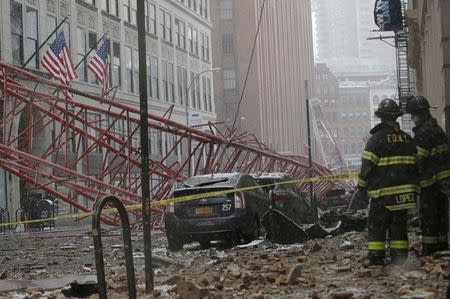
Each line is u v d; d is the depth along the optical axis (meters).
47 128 37.78
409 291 6.70
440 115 13.83
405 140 8.46
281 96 130.62
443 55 12.35
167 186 26.19
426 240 9.37
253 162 34.03
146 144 7.87
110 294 8.22
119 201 6.71
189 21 64.44
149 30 54.38
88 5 44.38
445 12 12.40
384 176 8.41
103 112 27.73
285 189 17.30
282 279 8.09
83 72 43.53
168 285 8.54
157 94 55.50
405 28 37.53
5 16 35.03
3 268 12.77
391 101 8.51
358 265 9.33
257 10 115.25
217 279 8.77
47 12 39.44
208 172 29.44
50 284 9.80
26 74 27.19
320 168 43.75
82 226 34.94
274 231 14.02
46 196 34.22
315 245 12.02
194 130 28.52
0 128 33.50
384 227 8.51
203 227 14.61
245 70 112.44
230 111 112.50
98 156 42.47
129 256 6.78
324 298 6.84
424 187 9.26
